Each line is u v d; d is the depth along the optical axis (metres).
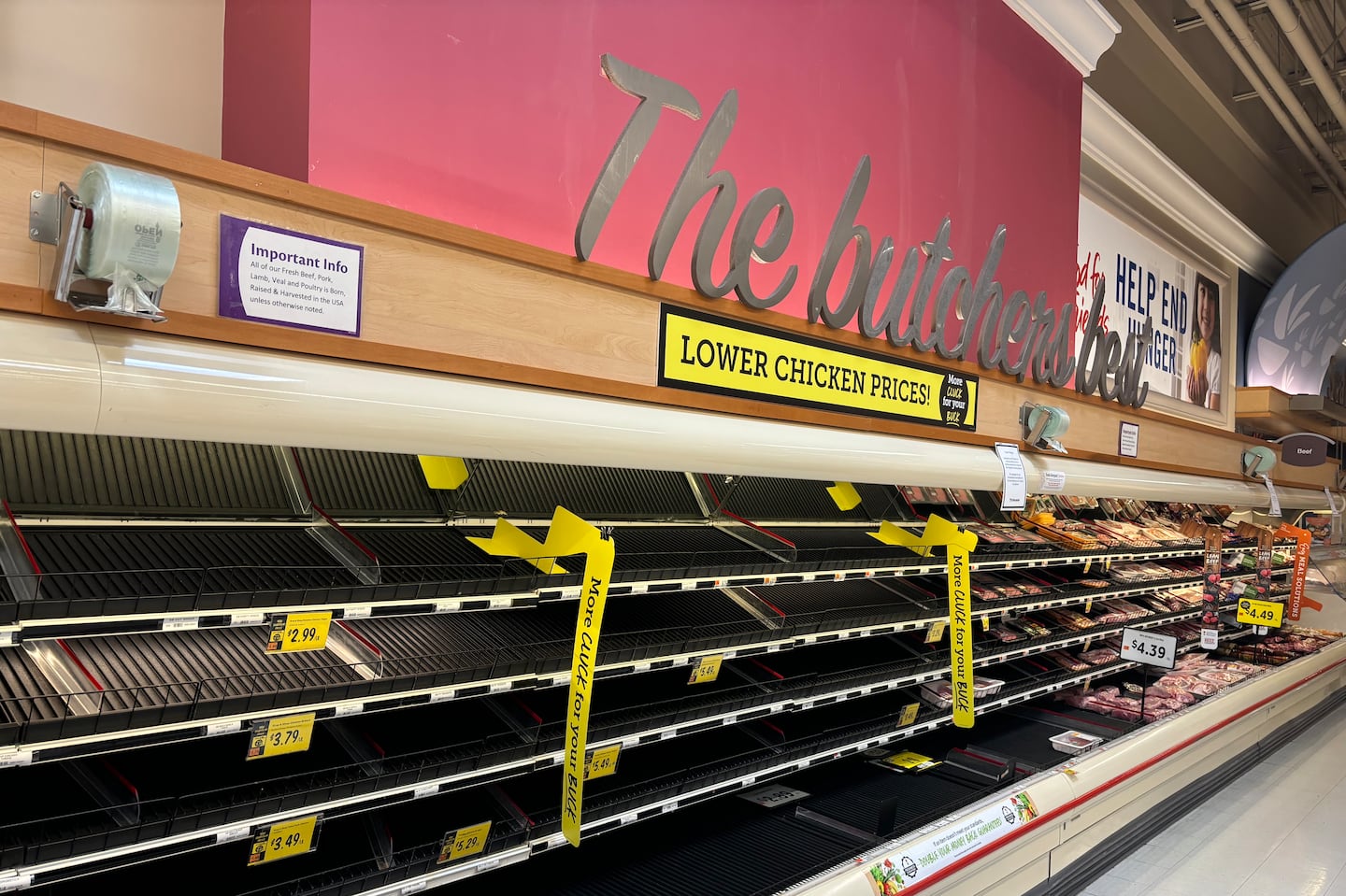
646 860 2.37
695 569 2.15
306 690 1.50
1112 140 5.46
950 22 3.73
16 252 1.11
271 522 1.84
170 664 1.52
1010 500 2.99
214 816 1.45
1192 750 4.38
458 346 1.58
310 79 1.88
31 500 1.59
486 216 2.24
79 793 1.48
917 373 2.75
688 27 2.74
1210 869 3.79
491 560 1.91
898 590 3.22
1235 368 8.32
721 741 2.63
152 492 1.74
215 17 2.32
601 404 1.78
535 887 2.19
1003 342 3.14
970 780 3.19
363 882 1.66
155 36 2.20
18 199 1.11
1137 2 6.04
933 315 2.85
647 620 2.32
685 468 1.93
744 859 2.41
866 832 2.62
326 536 1.84
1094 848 3.62
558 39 2.40
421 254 1.53
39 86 2.01
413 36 2.06
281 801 1.53
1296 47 6.12
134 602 1.33
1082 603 4.65
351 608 1.54
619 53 2.56
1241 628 6.62
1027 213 4.26
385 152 2.02
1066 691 4.55
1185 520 5.69
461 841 1.77
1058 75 4.48
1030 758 3.55
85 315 1.14
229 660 1.58
